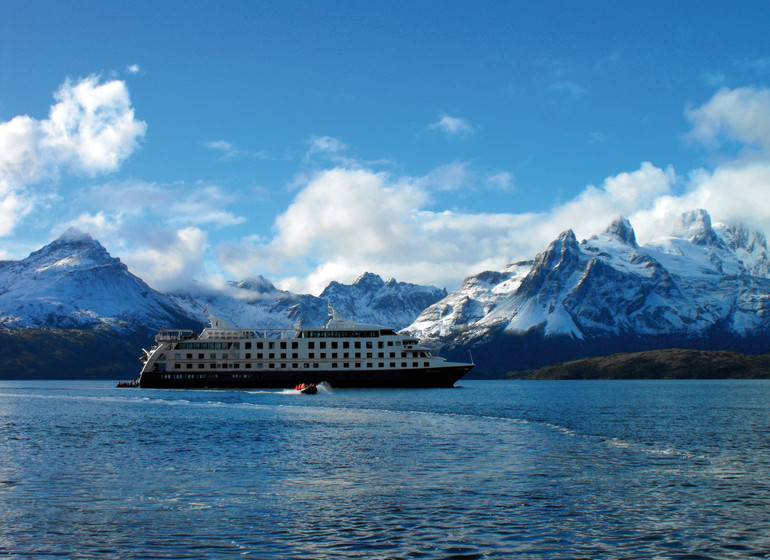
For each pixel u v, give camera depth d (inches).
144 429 4370.1
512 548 1898.4
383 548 1895.9
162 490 2529.5
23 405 6815.9
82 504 2327.8
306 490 2532.0
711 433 4323.3
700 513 2233.0
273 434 4104.3
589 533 2026.3
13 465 3016.7
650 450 3501.5
